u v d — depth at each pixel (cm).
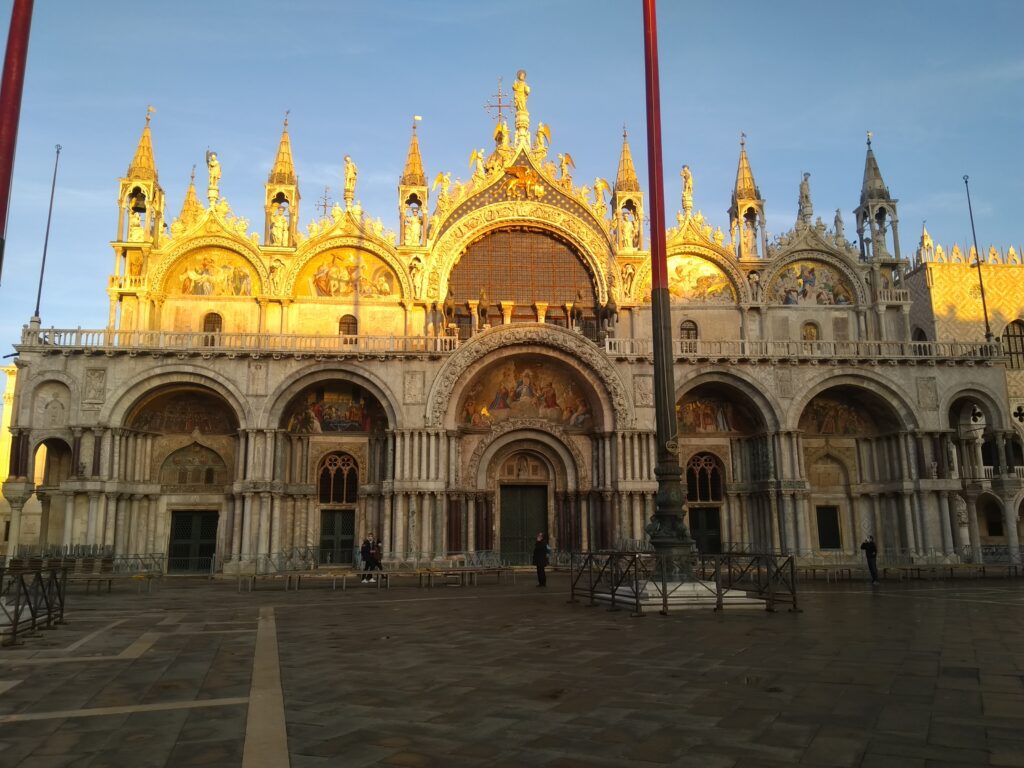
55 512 4591
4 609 1742
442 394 4531
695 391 5041
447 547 4528
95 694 1159
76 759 828
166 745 878
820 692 1136
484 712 1028
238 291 4934
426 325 5000
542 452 4906
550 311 5156
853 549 5034
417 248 5044
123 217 4816
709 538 5044
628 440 4591
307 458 4800
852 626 1888
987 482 5334
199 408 4766
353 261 5056
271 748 862
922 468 4762
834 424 5169
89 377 4369
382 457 4838
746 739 891
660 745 871
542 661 1412
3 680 1270
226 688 1196
